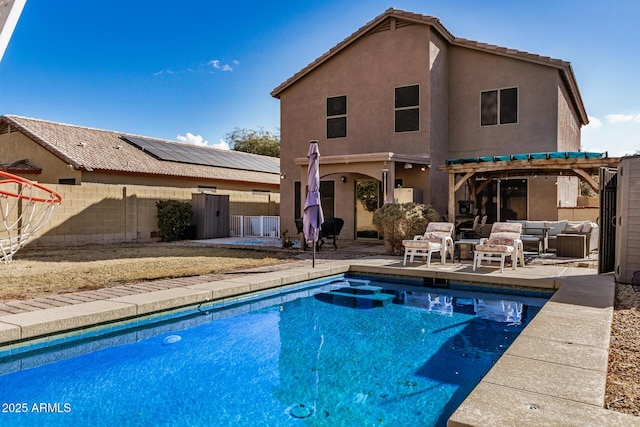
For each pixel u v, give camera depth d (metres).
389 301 8.02
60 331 5.24
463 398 4.14
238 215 20.92
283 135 17.80
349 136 16.27
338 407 3.99
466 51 15.34
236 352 5.43
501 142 14.66
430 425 3.64
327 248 13.95
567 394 3.13
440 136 15.10
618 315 5.55
